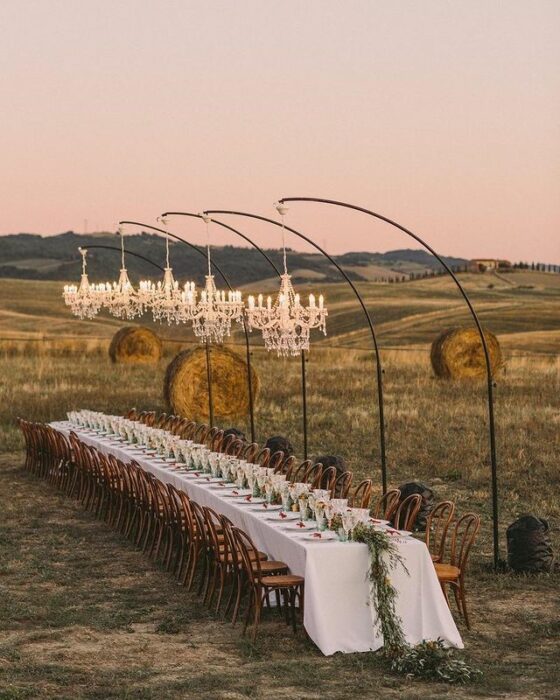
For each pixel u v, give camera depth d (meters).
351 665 8.63
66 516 15.89
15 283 86.19
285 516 10.75
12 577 11.95
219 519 10.23
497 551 11.85
